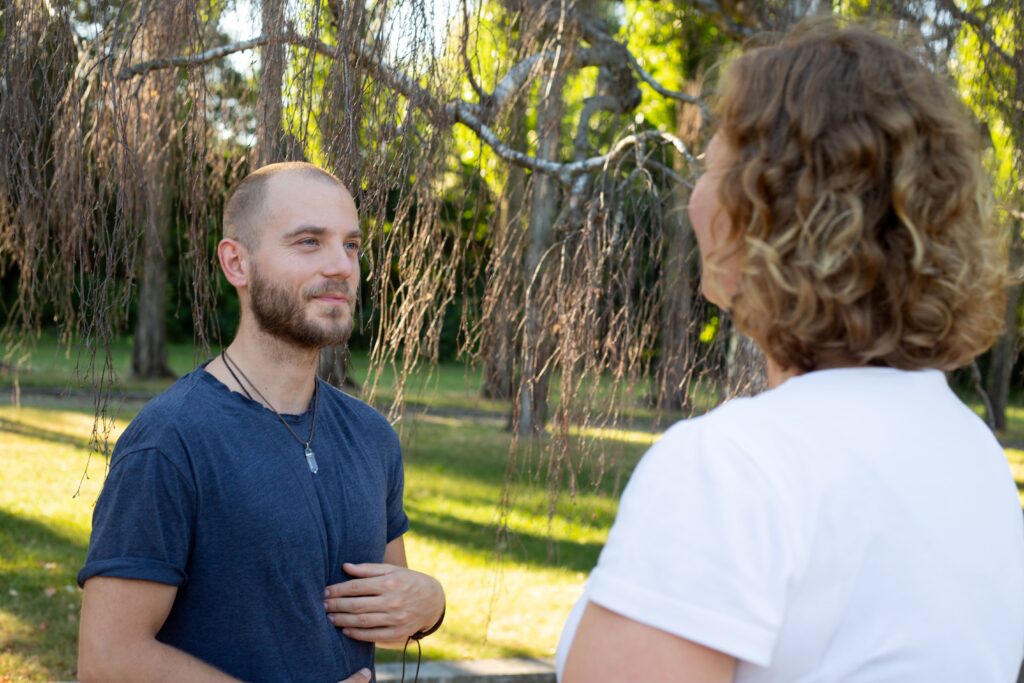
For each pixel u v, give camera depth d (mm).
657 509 729
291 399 1672
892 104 769
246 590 1523
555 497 2896
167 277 16328
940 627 727
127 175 2631
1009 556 808
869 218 758
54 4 2629
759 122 800
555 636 5059
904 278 767
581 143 3754
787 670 713
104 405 2486
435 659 4566
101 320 2477
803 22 951
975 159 798
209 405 1578
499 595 5793
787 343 809
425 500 8422
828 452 738
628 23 6355
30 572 5605
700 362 2973
